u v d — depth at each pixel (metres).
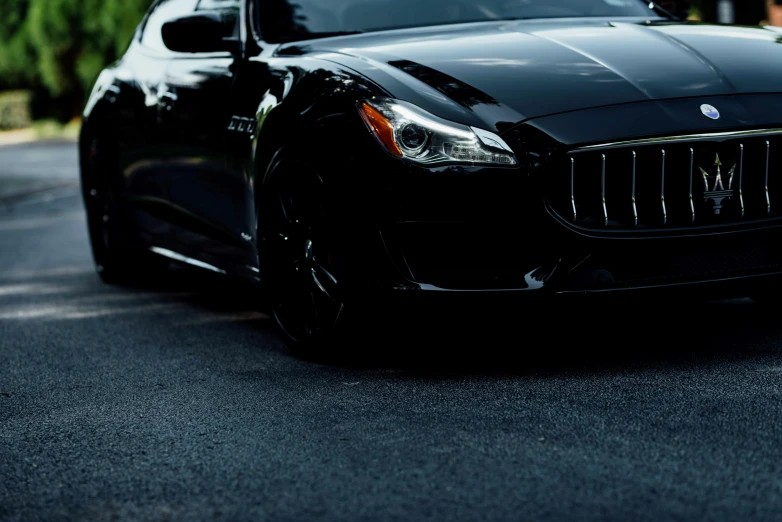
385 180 3.73
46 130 35.09
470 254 3.69
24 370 4.49
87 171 6.46
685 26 4.63
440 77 3.90
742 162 3.74
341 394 3.76
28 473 3.11
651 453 2.91
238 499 2.77
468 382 3.80
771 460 2.80
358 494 2.74
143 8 34.28
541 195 3.63
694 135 3.67
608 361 3.97
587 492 2.64
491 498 2.64
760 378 3.61
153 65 5.71
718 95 3.80
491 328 4.59
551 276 3.67
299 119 4.08
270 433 3.34
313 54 4.45
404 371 4.02
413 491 2.73
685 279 3.72
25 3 36.00
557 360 4.03
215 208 4.97
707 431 3.07
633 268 3.70
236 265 4.91
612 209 3.67
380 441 3.18
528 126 3.67
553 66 3.97
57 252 8.53
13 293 6.59
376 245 3.79
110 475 3.04
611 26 4.61
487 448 3.04
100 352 4.76
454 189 3.65
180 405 3.77
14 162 22.27
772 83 3.91
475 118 3.70
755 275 3.77
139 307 5.83
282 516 2.62
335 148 3.88
